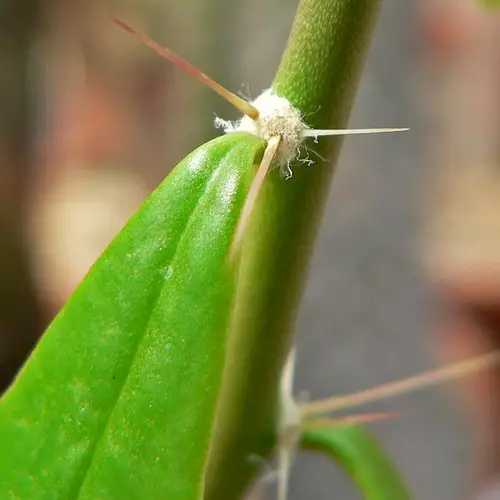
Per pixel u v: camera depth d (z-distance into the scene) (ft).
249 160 0.36
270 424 0.41
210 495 0.42
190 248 0.36
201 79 0.37
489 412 1.40
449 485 0.94
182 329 0.35
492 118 2.21
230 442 0.41
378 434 0.92
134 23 1.64
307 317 0.91
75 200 2.06
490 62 2.17
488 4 0.48
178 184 0.36
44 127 1.93
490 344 1.67
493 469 1.28
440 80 2.10
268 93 0.38
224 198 0.36
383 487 0.46
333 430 0.46
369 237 0.92
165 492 0.35
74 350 0.37
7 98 1.36
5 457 0.37
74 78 2.01
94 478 0.36
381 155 0.94
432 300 1.04
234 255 0.35
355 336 0.91
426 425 0.94
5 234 1.32
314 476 0.91
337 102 0.38
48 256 1.65
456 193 2.18
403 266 0.94
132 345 0.36
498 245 1.84
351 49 0.38
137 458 0.35
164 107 1.78
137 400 0.36
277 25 0.98
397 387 0.47
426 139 1.01
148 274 0.36
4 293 1.30
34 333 1.37
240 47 1.01
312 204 0.39
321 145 0.39
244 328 0.40
